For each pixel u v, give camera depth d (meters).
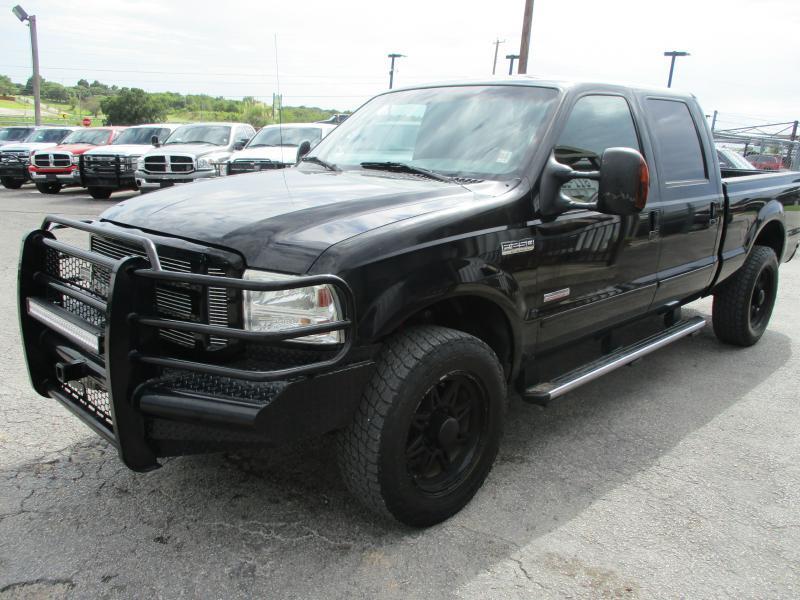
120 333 2.39
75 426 3.66
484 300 3.06
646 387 4.65
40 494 3.00
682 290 4.57
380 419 2.55
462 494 2.96
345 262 2.44
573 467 3.47
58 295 3.01
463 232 2.81
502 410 3.06
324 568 2.58
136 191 19.08
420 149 3.65
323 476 3.24
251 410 2.31
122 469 3.24
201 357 2.51
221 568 2.56
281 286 2.27
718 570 2.67
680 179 4.37
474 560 2.67
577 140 3.52
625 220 3.72
